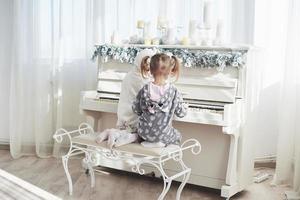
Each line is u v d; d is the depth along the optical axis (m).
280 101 4.02
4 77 4.83
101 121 4.07
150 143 3.03
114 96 3.85
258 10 4.10
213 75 3.42
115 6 4.41
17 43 4.58
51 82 4.60
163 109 3.01
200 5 4.07
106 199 3.31
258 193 3.55
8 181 3.70
